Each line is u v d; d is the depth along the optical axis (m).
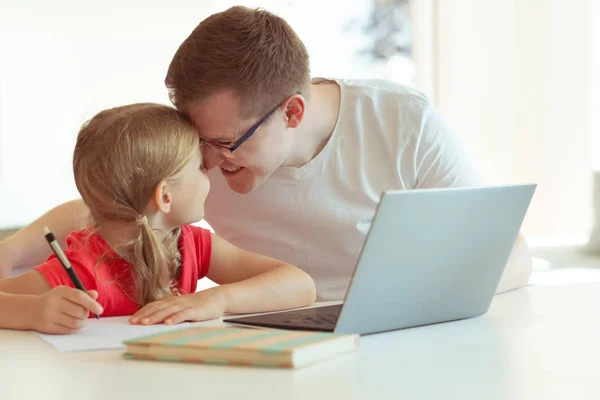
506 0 4.04
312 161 1.66
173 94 1.43
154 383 0.79
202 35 1.38
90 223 1.49
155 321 1.19
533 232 3.99
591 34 3.79
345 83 1.73
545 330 1.06
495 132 4.11
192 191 1.45
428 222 1.01
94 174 1.39
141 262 1.39
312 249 1.74
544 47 3.94
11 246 1.71
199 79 1.36
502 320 1.14
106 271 1.40
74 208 1.78
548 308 1.25
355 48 4.21
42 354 0.96
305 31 4.09
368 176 1.68
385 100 1.69
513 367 0.85
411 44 4.27
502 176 4.09
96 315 1.20
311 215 1.69
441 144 1.67
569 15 3.85
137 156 1.38
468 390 0.75
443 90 4.19
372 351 0.93
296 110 1.44
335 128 1.67
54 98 3.12
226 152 1.42
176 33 3.40
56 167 3.13
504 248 1.16
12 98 3.04
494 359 0.89
